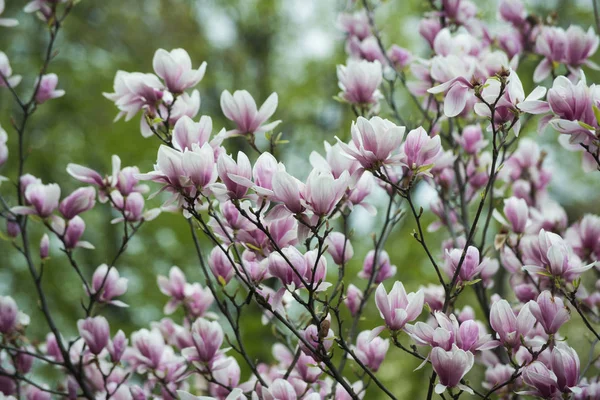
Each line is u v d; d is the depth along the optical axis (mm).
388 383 6973
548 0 7586
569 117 3111
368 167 3117
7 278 6848
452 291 3213
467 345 3070
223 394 3475
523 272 3564
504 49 3889
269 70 9117
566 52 3590
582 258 3551
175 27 8133
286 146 8578
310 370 3396
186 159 3098
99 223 7047
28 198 3461
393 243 6961
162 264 7016
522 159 3895
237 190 3107
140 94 3406
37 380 4465
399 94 6438
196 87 8195
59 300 6805
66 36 7516
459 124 3727
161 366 3562
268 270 3252
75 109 7301
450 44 3691
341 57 8344
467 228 3656
